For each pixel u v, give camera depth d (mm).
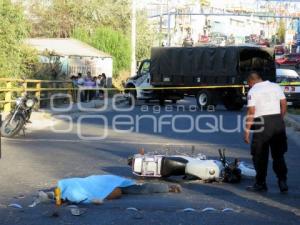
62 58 53125
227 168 12734
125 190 11172
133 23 62000
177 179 13039
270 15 120875
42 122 26484
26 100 21328
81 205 10102
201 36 147500
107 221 9102
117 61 69812
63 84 41469
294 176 13844
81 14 77750
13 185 12039
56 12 77625
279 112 11656
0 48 34844
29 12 77625
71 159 15898
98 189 10633
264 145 11594
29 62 39375
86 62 57312
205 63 40344
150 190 11352
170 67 43062
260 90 11656
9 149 17766
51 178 12906
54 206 10000
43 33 77688
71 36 73375
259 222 9234
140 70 47469
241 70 39344
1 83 32656
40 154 16812
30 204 10188
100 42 69375
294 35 149000
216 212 9852
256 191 11742
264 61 40375
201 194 11438
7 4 35125
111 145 19312
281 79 43156
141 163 12906
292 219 9477
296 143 21531
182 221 9188
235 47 38562
